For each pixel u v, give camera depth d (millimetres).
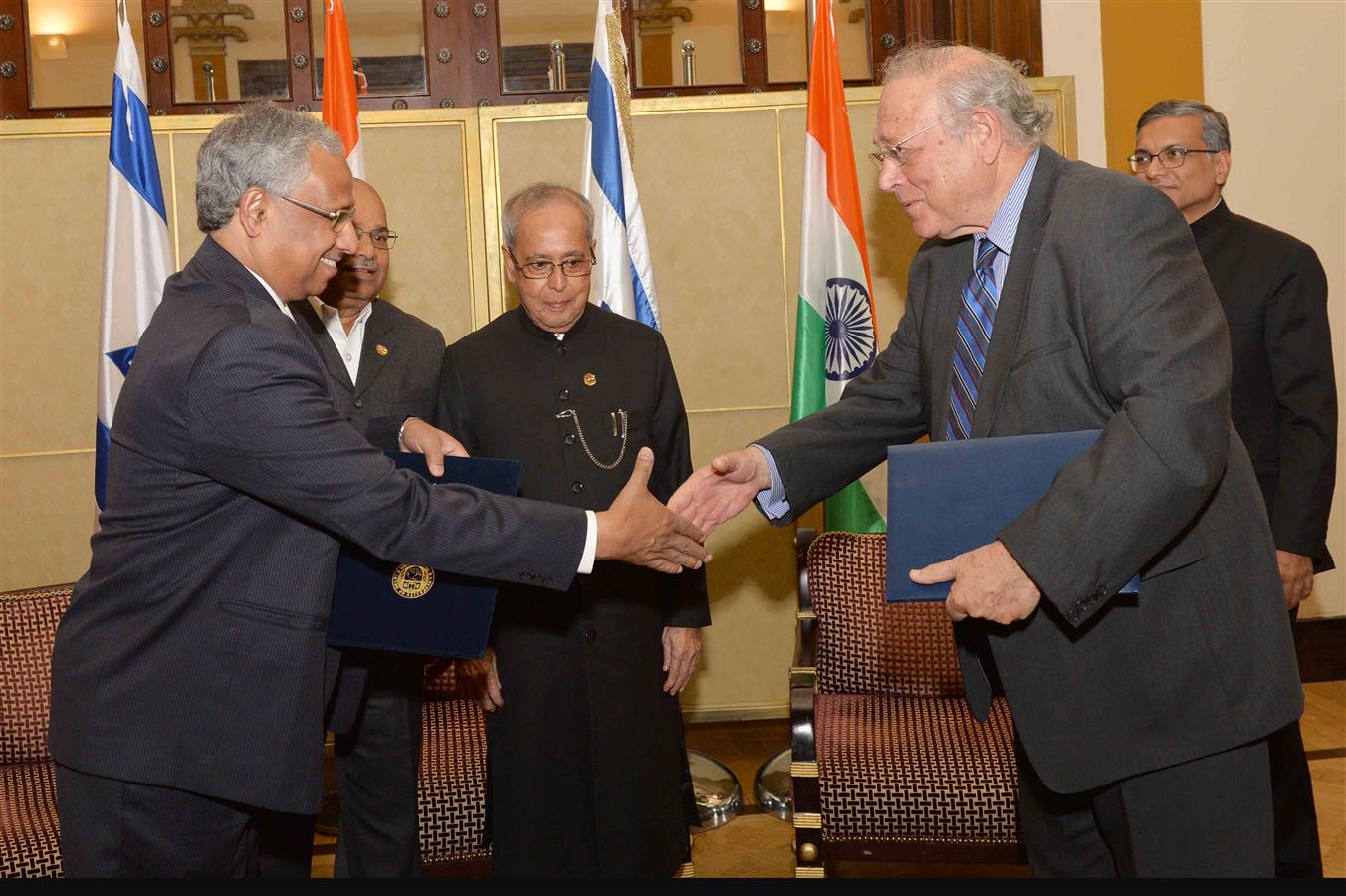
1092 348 1701
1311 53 4613
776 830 3449
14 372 4184
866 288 3459
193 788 1772
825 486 2293
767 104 4367
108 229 3248
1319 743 3949
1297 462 2654
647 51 4629
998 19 4527
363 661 2193
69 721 1813
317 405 1803
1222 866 1713
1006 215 1871
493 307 4352
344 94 3428
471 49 4598
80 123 4168
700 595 2688
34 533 4219
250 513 1834
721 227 4402
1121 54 4562
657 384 2691
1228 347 1674
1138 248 1676
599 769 2498
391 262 4301
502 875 2520
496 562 1931
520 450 2572
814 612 3193
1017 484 1705
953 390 1979
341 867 2525
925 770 2654
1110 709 1726
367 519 1805
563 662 2521
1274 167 4656
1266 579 1769
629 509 2043
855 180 3477
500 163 4328
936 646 3109
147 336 1858
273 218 1896
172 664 1788
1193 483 1569
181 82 4527
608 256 3352
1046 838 2059
